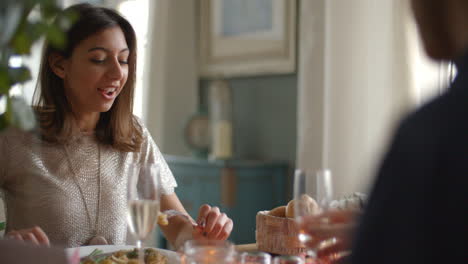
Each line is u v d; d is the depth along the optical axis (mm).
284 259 1019
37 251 713
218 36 3445
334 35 2570
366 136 2471
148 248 1181
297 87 3043
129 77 1600
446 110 493
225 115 3352
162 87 3545
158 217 1080
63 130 1492
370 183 541
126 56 1509
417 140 495
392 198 497
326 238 932
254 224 2951
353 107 2516
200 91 3586
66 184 1476
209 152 3416
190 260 910
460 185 469
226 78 3414
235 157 3369
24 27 693
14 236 1059
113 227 1530
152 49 3566
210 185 3078
